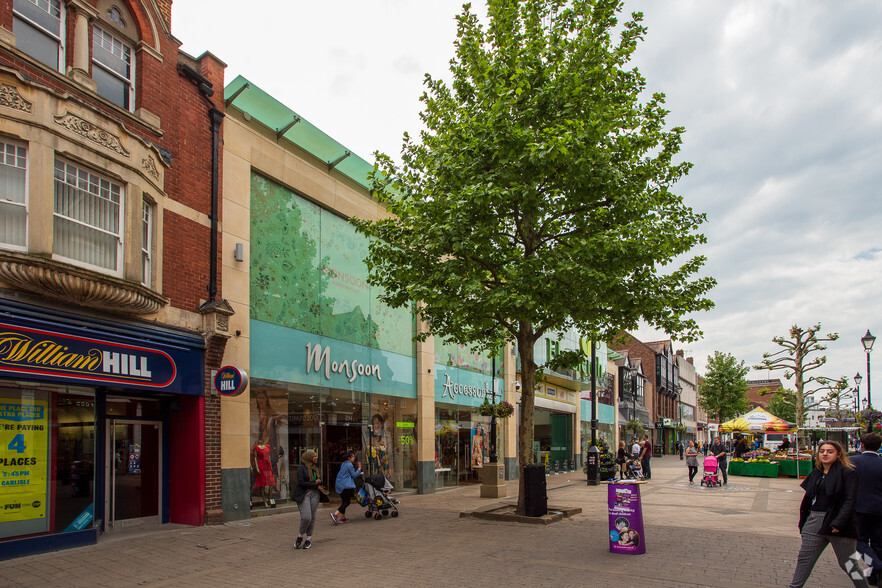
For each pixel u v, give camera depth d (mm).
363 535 10578
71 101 9172
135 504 10953
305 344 14531
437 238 11555
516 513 12180
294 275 14422
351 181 16641
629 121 11867
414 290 11734
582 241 10586
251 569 8031
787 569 7602
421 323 19328
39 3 9312
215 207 12203
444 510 14094
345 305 16125
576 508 12969
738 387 54156
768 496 16859
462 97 12727
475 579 7273
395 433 17859
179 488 11398
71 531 9375
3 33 8523
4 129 8359
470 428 22125
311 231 15141
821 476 5812
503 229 12695
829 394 40625
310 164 15156
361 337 16641
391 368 17875
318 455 14602
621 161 11938
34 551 8773
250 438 12641
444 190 12172
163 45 11484
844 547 5590
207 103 12367
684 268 11953
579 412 33438
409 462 18422
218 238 12289
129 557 8719
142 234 10336
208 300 11875
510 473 24625
